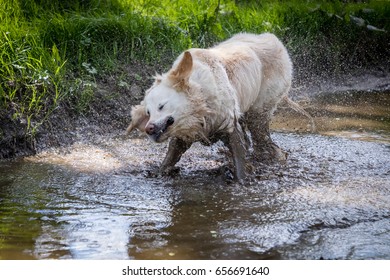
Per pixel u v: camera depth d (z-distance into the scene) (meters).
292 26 16.62
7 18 11.88
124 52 12.77
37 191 8.00
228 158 9.83
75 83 11.18
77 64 11.83
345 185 8.48
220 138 8.91
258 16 16.22
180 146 8.88
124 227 6.87
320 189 8.29
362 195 8.05
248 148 10.34
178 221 7.06
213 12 14.80
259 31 15.56
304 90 15.14
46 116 10.25
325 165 9.49
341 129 11.89
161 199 7.82
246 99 9.12
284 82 9.84
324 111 13.35
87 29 12.39
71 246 6.34
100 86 11.77
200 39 14.21
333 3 18.66
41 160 9.38
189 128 8.20
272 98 9.77
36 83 10.53
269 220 7.11
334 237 6.68
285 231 6.79
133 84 12.19
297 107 10.75
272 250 6.33
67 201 7.66
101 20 12.70
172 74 8.04
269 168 9.30
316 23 16.92
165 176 8.81
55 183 8.34
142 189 8.20
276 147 9.97
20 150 9.62
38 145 9.88
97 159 9.55
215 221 7.07
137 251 6.25
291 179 8.76
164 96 7.96
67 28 12.09
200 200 7.80
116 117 11.38
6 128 9.66
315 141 10.92
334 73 16.28
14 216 7.11
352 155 10.05
